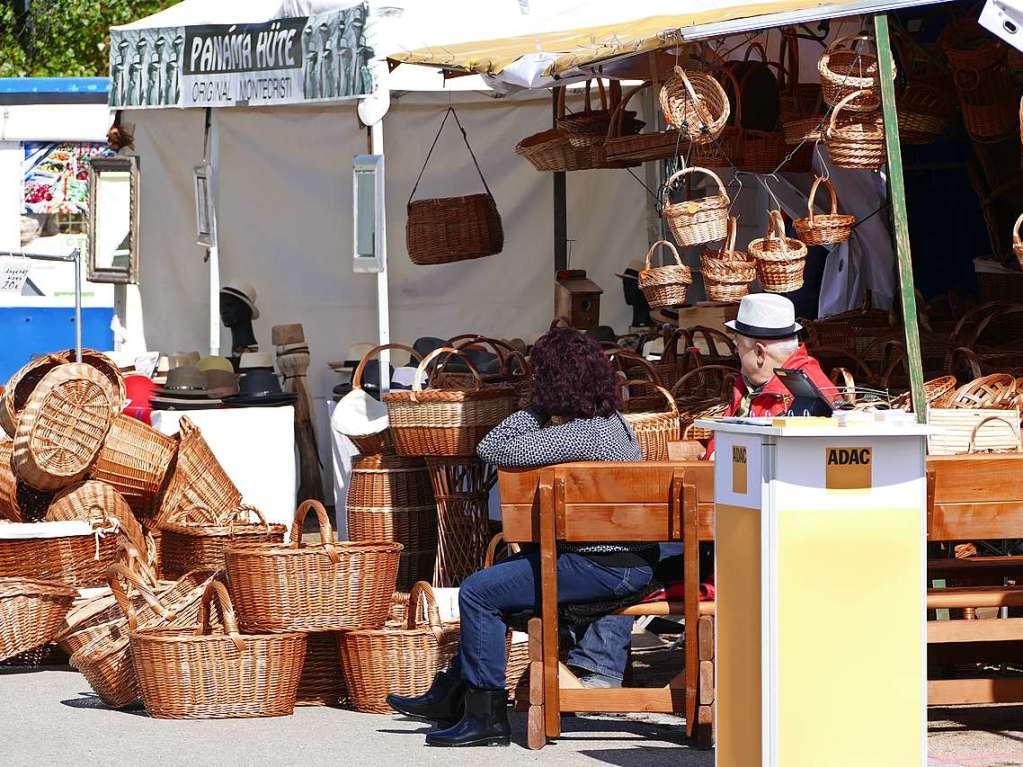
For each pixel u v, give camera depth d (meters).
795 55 20.25
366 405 19.62
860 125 16.17
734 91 19.27
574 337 13.27
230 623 14.26
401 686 14.36
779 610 10.02
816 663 10.05
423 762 12.57
